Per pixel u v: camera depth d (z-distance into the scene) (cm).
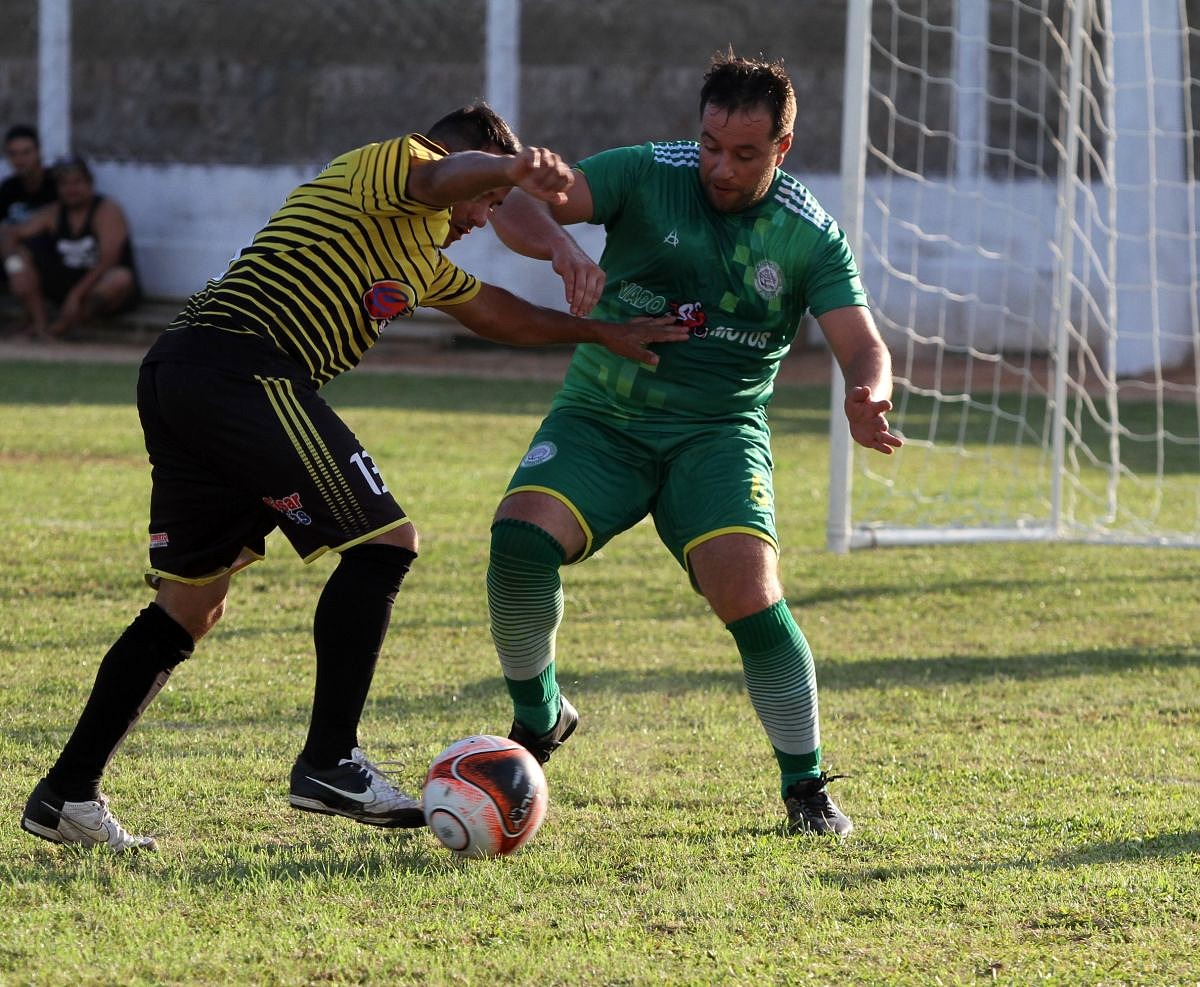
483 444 4141
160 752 1469
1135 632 2216
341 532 1130
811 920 1040
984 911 1058
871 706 1753
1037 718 1703
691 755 1513
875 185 6391
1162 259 6222
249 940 984
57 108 6969
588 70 6638
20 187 6450
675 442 1300
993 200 6341
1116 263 6234
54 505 3008
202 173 6906
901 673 1930
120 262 6456
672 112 6600
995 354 6362
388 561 1145
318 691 1152
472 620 2184
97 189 6975
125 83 6931
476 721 1634
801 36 6450
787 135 1243
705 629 2178
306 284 1126
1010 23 6256
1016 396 5603
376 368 6031
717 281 1283
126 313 6575
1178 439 4800
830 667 1959
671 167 1291
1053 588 2538
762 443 1326
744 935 1011
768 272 1283
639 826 1272
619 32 6594
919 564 2738
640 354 1277
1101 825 1277
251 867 1132
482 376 5897
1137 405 5525
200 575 1172
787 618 1259
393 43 6744
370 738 1552
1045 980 935
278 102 6850
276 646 1972
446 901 1069
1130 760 1518
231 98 6869
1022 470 4106
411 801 1179
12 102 7019
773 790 1391
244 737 1534
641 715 1684
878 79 6391
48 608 2142
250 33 6825
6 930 988
